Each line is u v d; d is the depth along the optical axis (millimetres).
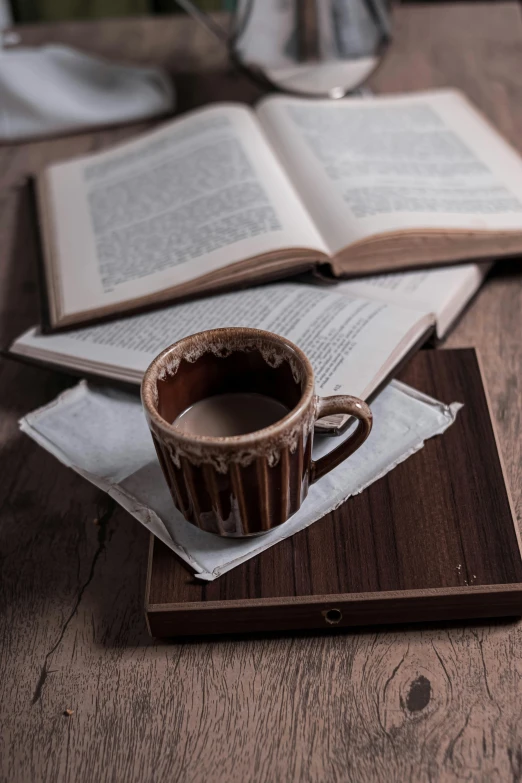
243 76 1048
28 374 766
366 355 688
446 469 674
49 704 620
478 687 615
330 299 735
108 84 1012
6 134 996
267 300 743
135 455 689
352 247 758
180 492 626
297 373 622
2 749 608
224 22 1121
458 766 595
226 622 632
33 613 650
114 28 1149
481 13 1138
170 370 631
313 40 941
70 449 695
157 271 764
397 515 657
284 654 630
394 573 634
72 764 603
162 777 598
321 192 805
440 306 744
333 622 634
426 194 806
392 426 692
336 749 602
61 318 748
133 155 901
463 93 1005
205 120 905
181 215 808
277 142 873
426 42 1094
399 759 598
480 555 639
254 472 607
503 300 790
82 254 803
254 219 776
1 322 807
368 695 615
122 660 632
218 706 616
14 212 913
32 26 1165
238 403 650
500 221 783
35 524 685
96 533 679
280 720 610
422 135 885
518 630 633
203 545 648
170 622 630
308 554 644
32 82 985
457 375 720
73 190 880
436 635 634
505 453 698
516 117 964
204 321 732
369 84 1028
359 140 873
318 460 643
